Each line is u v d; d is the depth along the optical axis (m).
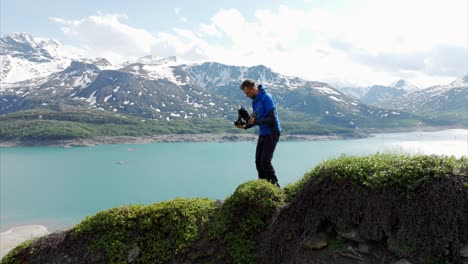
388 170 6.98
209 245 8.09
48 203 77.50
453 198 6.18
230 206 8.33
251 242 7.74
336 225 7.09
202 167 125.62
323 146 187.00
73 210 70.94
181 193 85.94
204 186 93.38
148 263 8.31
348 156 8.17
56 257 8.85
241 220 8.10
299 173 93.25
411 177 6.65
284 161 121.44
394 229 6.60
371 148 168.62
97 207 73.19
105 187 95.00
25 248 9.21
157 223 8.77
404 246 6.39
